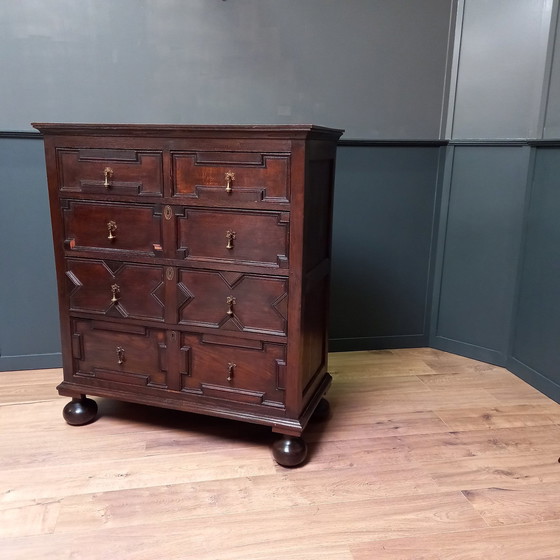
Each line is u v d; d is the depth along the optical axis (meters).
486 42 2.29
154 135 1.61
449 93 2.43
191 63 2.21
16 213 2.22
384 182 2.48
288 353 1.65
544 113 2.17
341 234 2.50
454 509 1.51
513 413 2.05
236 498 1.54
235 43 2.22
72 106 2.17
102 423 1.95
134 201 1.69
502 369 2.46
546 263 2.17
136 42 2.16
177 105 2.24
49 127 1.69
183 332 1.75
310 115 2.35
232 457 1.75
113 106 2.20
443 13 2.35
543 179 2.17
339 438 1.87
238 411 1.75
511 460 1.74
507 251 2.38
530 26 2.18
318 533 1.41
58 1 2.07
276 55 2.26
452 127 2.45
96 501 1.52
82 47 2.12
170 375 1.79
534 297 2.25
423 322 2.69
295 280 1.59
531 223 2.25
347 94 2.36
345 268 2.55
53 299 2.33
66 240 1.79
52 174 1.75
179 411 2.05
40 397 2.13
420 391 2.23
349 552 1.35
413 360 2.56
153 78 2.20
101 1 2.10
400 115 2.42
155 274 1.73
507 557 1.34
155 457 1.74
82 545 1.36
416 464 1.72
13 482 1.59
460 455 1.77
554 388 2.13
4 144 2.15
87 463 1.70
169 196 1.65
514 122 2.29
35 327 2.35
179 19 2.16
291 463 1.67
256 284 1.63
